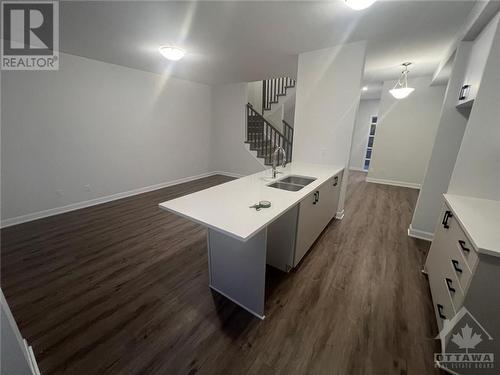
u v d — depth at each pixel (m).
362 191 4.96
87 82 3.44
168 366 1.28
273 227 2.10
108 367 1.27
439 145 2.58
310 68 3.12
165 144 4.87
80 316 1.60
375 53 3.11
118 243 2.61
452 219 1.59
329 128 3.16
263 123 5.79
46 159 3.16
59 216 3.31
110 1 1.88
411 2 1.86
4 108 2.75
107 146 3.85
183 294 1.84
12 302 1.71
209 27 2.34
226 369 1.26
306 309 1.68
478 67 1.88
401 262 2.30
